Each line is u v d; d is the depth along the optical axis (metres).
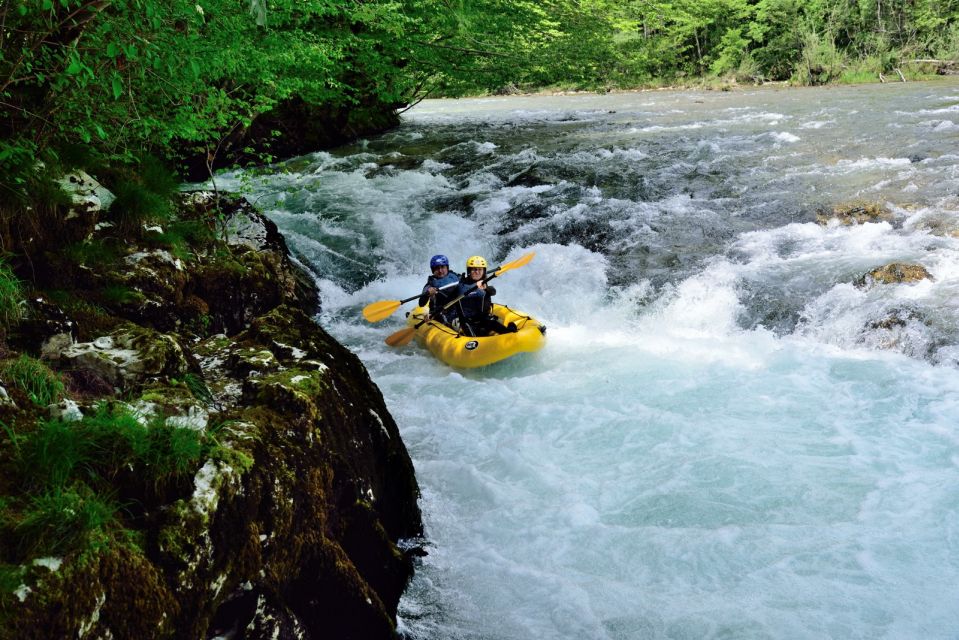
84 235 4.93
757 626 3.27
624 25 16.00
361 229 10.25
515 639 3.36
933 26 33.41
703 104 22.78
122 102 5.47
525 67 14.83
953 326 6.03
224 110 6.80
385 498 3.86
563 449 4.97
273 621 2.79
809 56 33.25
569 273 8.48
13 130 4.48
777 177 10.70
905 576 3.51
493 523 4.21
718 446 4.83
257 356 3.93
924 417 5.02
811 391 5.58
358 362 4.38
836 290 7.00
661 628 3.31
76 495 2.39
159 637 2.36
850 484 4.30
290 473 3.00
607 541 3.95
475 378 6.58
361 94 14.58
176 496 2.61
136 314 4.81
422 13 12.96
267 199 11.40
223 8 6.34
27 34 4.12
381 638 3.23
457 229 10.12
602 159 12.95
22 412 2.74
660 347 6.83
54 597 2.09
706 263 8.17
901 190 9.33
